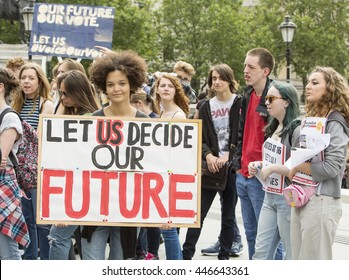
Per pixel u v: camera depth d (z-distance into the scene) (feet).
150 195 18.28
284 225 21.65
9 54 82.07
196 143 18.33
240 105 26.81
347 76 169.17
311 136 19.33
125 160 18.24
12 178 20.43
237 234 30.30
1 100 20.76
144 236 28.04
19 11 83.56
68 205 18.20
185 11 156.76
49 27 48.44
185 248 27.14
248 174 24.20
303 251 19.80
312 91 19.67
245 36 155.53
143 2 158.20
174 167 18.30
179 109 26.86
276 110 21.75
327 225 19.52
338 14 169.07
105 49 28.35
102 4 142.20
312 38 161.58
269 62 24.17
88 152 18.21
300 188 19.53
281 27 87.81
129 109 19.08
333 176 19.29
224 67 27.04
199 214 18.34
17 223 20.26
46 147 18.19
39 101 26.66
